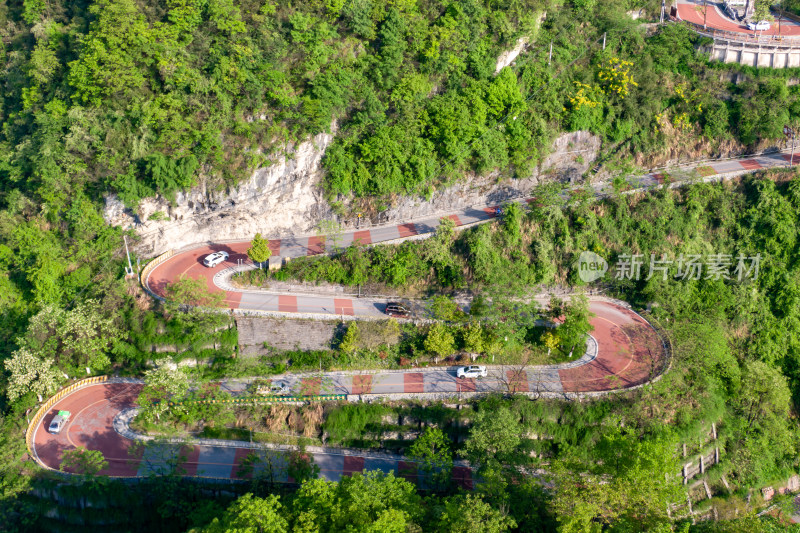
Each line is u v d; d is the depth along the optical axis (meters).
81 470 71.25
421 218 99.44
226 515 58.06
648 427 76.62
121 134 87.00
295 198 94.81
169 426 76.50
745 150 110.88
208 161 89.62
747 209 101.44
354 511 55.84
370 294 89.94
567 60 108.31
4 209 93.88
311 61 91.19
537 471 75.00
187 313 81.88
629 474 59.16
